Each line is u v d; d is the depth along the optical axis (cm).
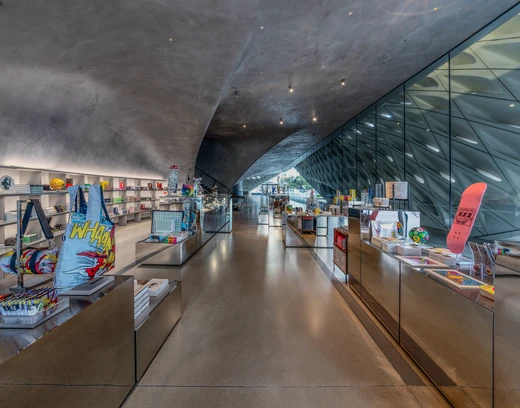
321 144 1683
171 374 196
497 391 138
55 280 148
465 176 918
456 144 874
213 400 171
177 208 604
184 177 1294
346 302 331
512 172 850
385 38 483
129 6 316
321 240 701
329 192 1588
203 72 501
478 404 149
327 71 615
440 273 195
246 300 335
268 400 172
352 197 696
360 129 1113
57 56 395
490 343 142
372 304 300
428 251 252
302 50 516
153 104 661
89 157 810
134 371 184
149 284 257
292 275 439
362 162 1162
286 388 183
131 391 178
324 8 392
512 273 131
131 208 1134
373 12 407
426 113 875
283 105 873
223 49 425
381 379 192
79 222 157
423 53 544
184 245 513
